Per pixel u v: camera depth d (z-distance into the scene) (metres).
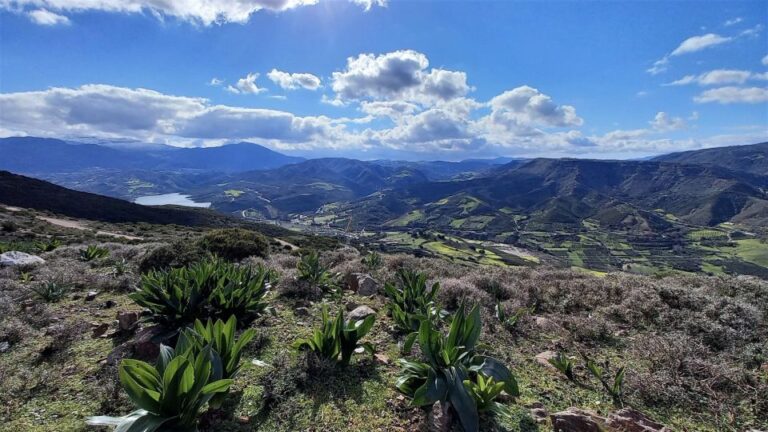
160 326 5.17
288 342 5.11
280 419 3.44
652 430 3.19
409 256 13.03
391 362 4.58
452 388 3.34
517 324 5.99
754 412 3.69
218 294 5.58
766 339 5.13
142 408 2.81
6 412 3.54
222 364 3.58
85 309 6.71
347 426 3.37
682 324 5.70
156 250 10.31
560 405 3.80
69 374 4.26
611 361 4.85
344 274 9.34
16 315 6.13
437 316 5.59
